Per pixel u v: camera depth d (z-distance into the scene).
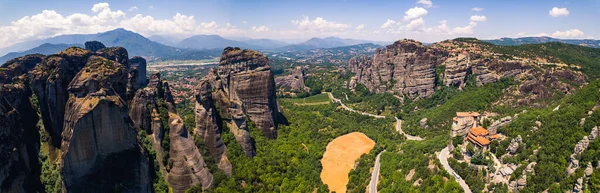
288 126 183.62
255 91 159.75
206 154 118.50
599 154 80.44
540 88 188.12
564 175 84.50
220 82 146.50
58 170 92.38
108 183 89.94
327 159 159.25
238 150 130.00
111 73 97.38
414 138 180.38
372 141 184.00
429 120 191.00
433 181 105.75
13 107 90.44
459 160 113.19
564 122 105.12
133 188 92.94
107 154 89.75
